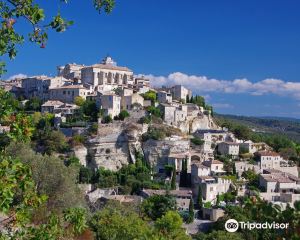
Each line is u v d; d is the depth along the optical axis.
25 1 20.64
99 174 180.62
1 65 21.92
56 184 71.62
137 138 199.62
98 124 199.75
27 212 20.00
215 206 153.88
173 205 137.25
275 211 19.81
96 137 194.75
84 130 199.12
